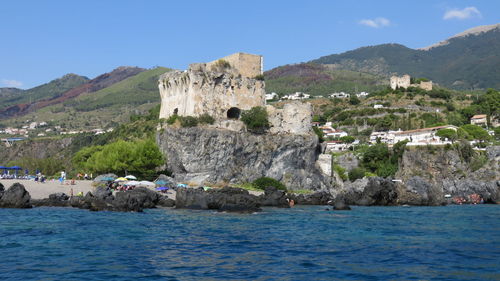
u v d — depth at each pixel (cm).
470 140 15525
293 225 4822
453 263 2984
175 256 3128
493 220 5484
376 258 3128
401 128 19775
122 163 9038
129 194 6297
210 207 6431
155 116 16488
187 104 10412
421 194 8469
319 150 11194
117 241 3609
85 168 10619
